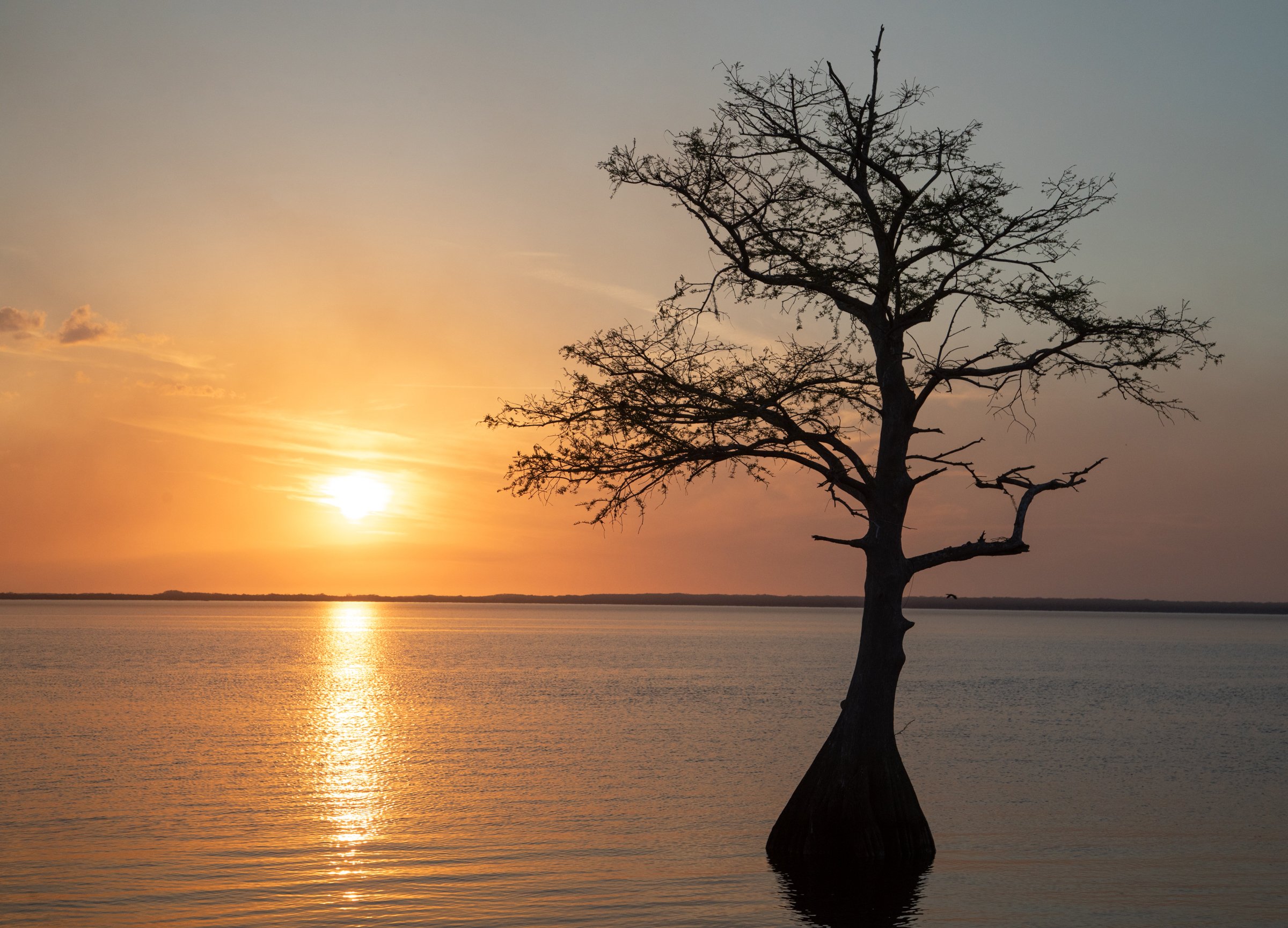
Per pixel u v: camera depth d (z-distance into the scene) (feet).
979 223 61.82
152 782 105.81
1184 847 76.59
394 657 360.28
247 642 467.52
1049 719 171.01
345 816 88.94
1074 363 63.41
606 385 63.82
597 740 140.97
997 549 62.39
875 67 63.10
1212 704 201.05
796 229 64.08
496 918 58.18
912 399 65.16
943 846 76.48
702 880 66.18
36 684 224.12
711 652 426.10
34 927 56.75
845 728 64.64
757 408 63.05
